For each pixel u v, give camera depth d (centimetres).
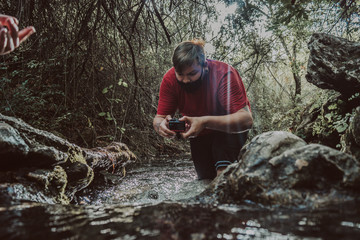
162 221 116
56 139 250
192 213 128
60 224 114
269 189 140
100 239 97
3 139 178
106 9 428
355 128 228
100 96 550
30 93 450
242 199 148
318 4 418
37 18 475
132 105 554
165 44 553
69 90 506
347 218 107
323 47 328
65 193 234
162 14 474
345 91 328
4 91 418
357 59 303
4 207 141
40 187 189
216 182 182
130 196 264
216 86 261
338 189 134
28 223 115
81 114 489
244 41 519
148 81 579
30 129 239
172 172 389
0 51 145
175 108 294
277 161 148
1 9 444
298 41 533
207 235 99
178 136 250
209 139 284
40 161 204
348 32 409
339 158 141
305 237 92
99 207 143
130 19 483
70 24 498
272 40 530
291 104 654
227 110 260
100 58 520
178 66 240
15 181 180
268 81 750
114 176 340
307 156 145
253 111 695
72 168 246
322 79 330
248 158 161
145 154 567
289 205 131
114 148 384
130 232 104
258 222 110
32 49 486
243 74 606
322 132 377
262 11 478
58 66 497
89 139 485
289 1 361
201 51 248
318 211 119
